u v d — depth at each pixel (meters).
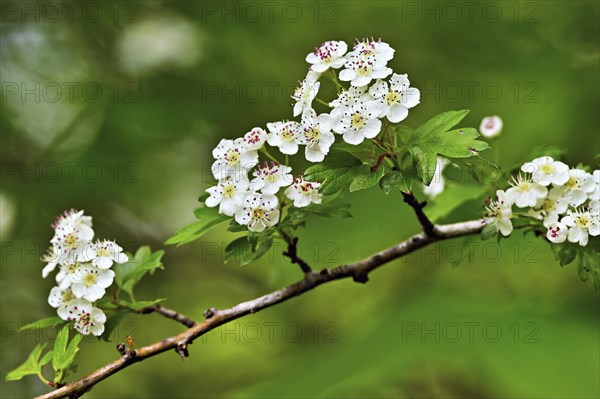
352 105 3.20
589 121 7.67
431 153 3.16
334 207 3.49
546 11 7.76
